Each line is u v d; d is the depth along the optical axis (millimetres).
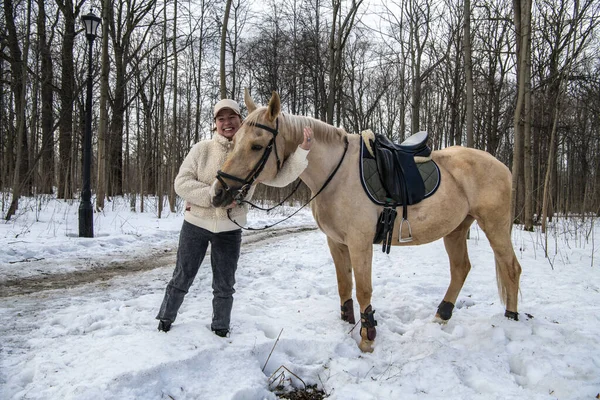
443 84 18516
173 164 14484
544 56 13695
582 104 17578
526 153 10391
